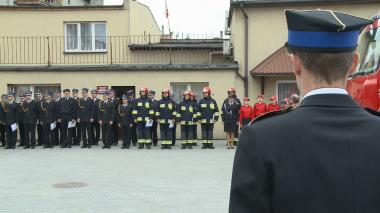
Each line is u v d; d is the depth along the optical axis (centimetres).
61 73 2081
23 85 2117
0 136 1916
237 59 2045
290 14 188
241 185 175
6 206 812
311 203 169
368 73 604
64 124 1820
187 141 1755
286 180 172
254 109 1756
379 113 194
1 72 2097
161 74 2045
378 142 175
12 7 2252
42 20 2256
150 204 808
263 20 2036
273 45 2033
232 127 1727
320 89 186
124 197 867
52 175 1122
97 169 1208
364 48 637
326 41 180
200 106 1738
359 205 167
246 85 2022
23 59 2244
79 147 1819
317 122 180
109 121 1766
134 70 2050
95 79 2069
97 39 2262
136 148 1755
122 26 2250
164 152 1602
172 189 934
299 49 186
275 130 180
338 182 169
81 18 2258
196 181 1019
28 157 1498
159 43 2311
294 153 175
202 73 2028
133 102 1780
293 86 1995
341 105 184
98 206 800
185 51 2253
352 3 1975
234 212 174
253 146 179
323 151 174
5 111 1817
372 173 170
